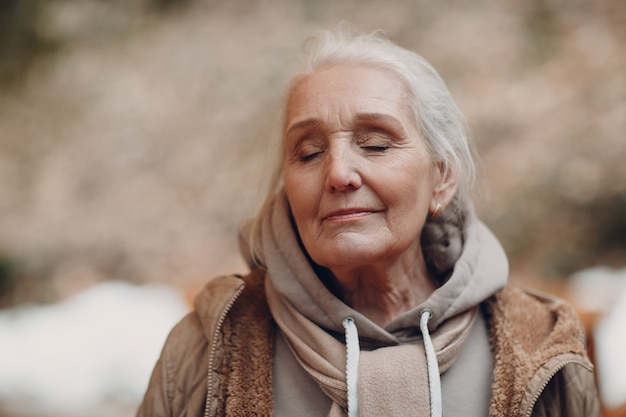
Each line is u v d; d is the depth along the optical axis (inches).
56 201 282.2
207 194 261.9
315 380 52.4
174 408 54.5
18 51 340.2
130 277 245.9
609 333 99.2
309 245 53.5
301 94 54.7
